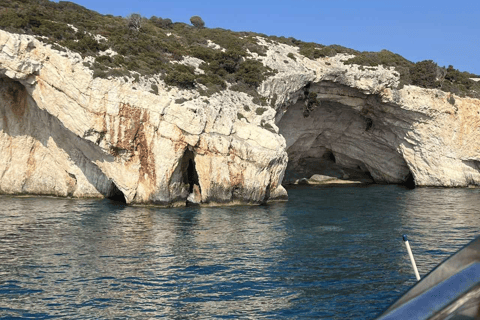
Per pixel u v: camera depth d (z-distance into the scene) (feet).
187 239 86.69
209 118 132.77
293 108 190.08
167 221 105.60
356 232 92.58
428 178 191.83
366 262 70.28
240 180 133.39
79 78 128.57
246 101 151.53
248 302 54.75
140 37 170.81
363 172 222.28
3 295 57.06
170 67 152.25
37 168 149.07
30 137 147.54
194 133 128.06
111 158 134.00
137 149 131.03
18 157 148.05
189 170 136.36
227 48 190.49
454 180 187.21
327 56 200.13
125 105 128.88
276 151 136.77
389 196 154.51
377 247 79.56
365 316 49.93
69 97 130.31
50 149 147.33
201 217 111.24
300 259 72.49
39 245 81.76
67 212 117.80
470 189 178.50
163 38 187.11
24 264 70.03
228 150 132.26
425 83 191.31
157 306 53.72
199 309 52.80
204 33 211.61
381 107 189.26
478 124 187.93
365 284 60.23
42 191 149.59
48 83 131.75
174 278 63.57
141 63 146.82
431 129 187.11
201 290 58.85
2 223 101.30
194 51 176.24
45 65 131.03
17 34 130.93
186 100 132.26
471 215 111.75
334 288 59.00
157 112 128.26
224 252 77.05
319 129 201.57
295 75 171.73
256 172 134.10
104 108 128.77
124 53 149.89
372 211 120.57
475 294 7.59
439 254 73.97
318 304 53.72
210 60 173.88
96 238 87.40
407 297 8.16
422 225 99.30
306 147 206.80
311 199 147.95
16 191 149.07
